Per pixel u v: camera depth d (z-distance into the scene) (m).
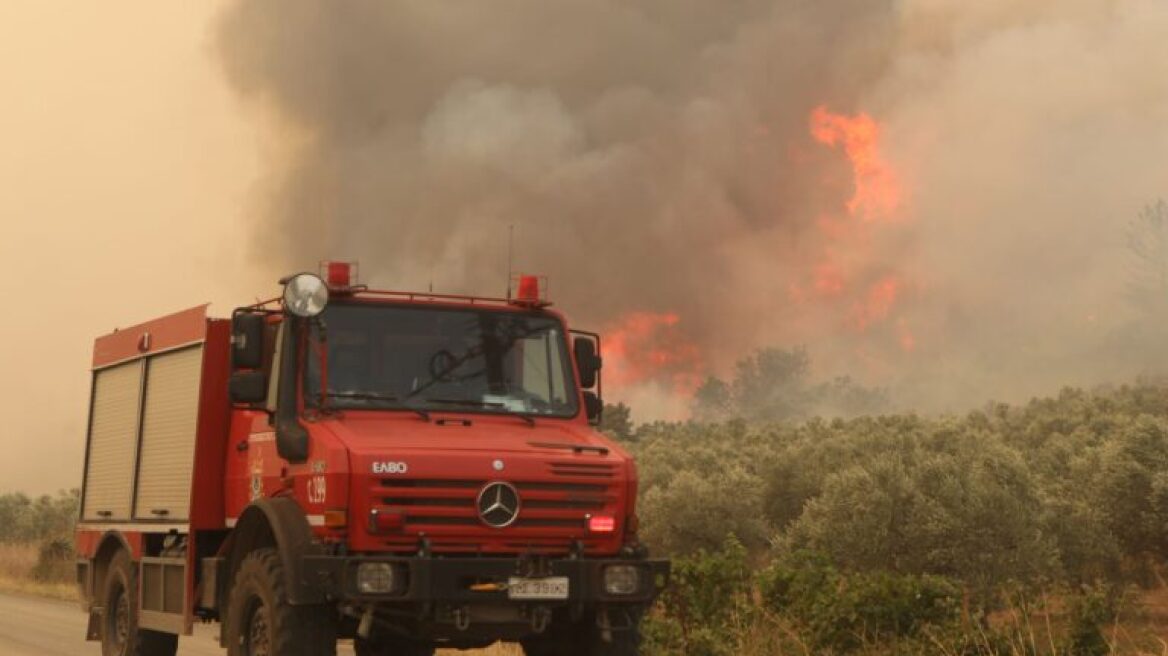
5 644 16.42
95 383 14.47
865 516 19.47
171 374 12.25
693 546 27.41
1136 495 20.70
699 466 36.19
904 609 12.12
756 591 13.38
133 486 12.80
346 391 9.98
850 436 36.31
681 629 12.71
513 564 9.16
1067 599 12.02
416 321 10.38
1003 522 18.45
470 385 10.30
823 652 12.09
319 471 9.28
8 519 54.62
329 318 10.12
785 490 29.31
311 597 8.98
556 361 10.68
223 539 11.41
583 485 9.50
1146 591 19.52
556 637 10.57
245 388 9.93
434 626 9.37
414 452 9.16
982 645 11.24
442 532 9.14
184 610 11.27
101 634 13.42
